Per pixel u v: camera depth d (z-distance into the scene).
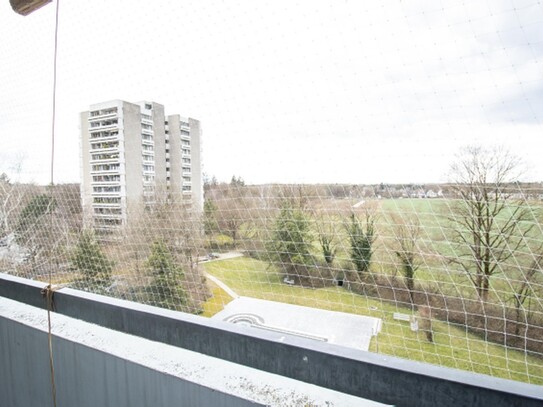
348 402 0.60
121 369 0.79
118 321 0.90
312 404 0.60
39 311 1.07
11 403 1.08
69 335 0.90
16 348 1.03
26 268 1.58
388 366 0.57
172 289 1.26
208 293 1.20
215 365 0.73
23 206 1.64
